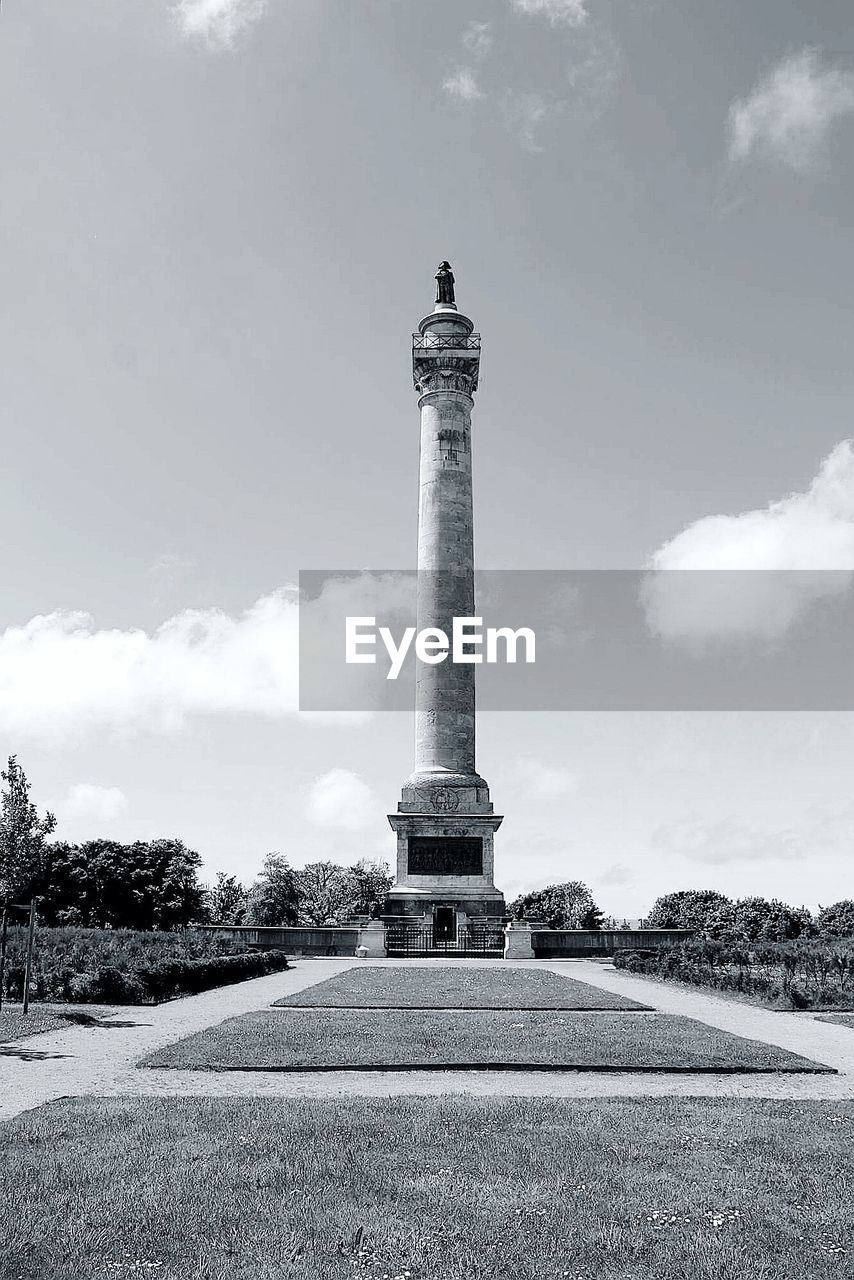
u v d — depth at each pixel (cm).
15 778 3531
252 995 3791
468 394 8244
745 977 4028
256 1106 1633
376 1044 2327
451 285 8531
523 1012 3103
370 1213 1105
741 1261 987
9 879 3441
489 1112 1579
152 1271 952
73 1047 2395
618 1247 1020
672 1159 1319
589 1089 1884
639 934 6681
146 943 5578
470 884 7019
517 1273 956
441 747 7450
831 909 14538
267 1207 1120
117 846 11462
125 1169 1248
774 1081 2008
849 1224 1091
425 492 8006
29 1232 1043
